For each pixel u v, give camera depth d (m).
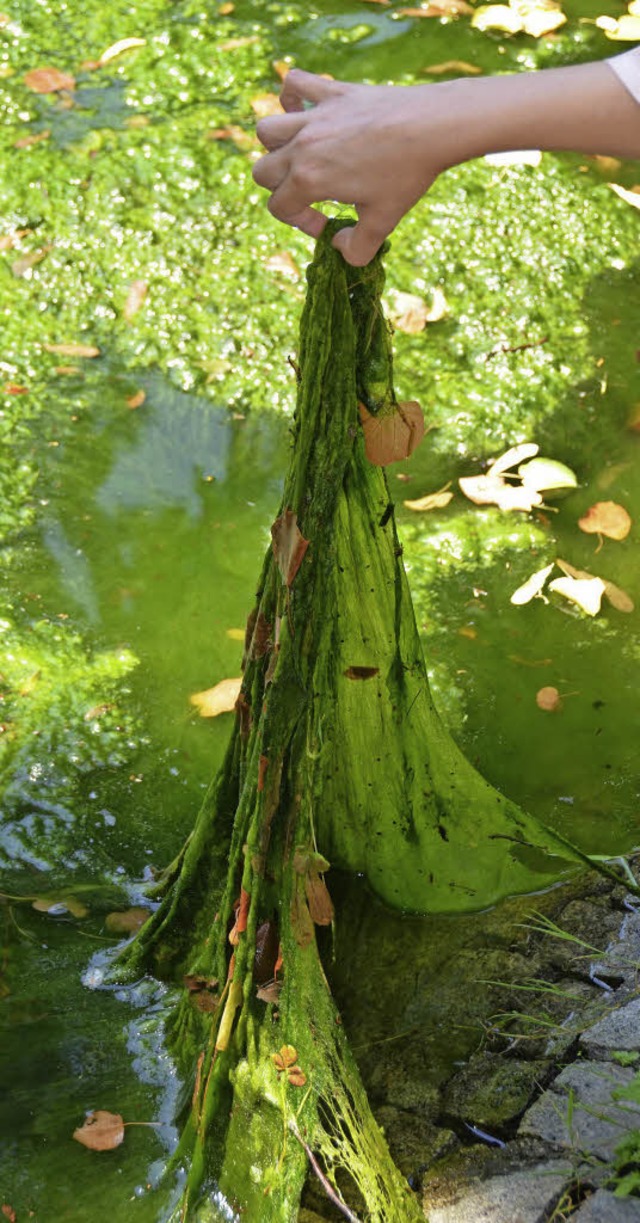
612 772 2.21
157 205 3.29
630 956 1.83
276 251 3.21
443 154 1.25
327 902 1.56
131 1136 1.71
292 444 1.45
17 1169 1.67
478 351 2.99
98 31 3.82
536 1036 1.75
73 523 2.63
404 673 1.79
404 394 2.89
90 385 2.91
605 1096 1.62
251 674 1.58
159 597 2.50
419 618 2.46
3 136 3.45
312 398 1.38
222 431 2.83
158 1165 1.68
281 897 1.55
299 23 3.85
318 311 1.35
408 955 1.90
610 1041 1.70
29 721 2.29
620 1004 1.75
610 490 2.71
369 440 1.48
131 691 2.34
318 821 1.92
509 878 1.98
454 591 2.51
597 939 1.88
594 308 3.11
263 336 3.01
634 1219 1.46
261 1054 1.59
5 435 2.79
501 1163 1.57
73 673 2.37
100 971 1.92
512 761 2.23
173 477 2.73
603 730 2.28
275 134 1.29
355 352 1.40
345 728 1.80
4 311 3.06
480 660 2.39
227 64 3.70
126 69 3.70
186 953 1.88
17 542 2.59
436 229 3.26
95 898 2.03
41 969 1.92
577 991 1.81
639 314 3.10
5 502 2.66
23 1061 1.80
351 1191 1.59
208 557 2.57
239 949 1.57
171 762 2.24
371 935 1.93
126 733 2.28
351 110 1.26
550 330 3.05
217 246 3.21
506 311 3.08
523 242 3.24
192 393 2.91
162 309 3.07
